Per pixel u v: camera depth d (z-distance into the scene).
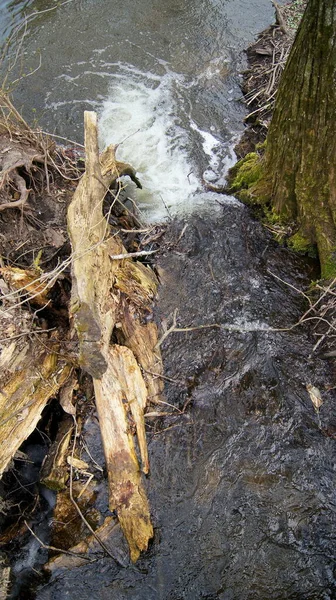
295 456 4.34
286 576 3.83
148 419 4.55
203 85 7.87
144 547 3.94
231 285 5.46
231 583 3.82
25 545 4.10
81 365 4.22
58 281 4.91
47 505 4.30
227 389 4.74
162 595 3.80
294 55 4.85
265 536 3.99
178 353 4.96
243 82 7.86
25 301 4.46
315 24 4.48
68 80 7.95
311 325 5.12
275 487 4.21
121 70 8.10
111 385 4.44
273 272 5.57
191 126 7.34
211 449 4.42
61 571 3.90
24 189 5.31
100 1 9.09
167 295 5.38
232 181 6.52
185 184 6.63
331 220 5.32
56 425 4.63
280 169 5.50
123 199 6.37
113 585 3.84
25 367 4.40
